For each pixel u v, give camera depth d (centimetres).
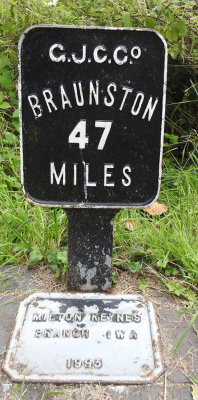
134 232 209
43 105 156
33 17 252
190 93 287
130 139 161
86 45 151
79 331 158
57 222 214
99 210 168
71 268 176
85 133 159
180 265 197
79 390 140
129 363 147
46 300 171
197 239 206
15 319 164
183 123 298
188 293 181
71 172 163
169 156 287
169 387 142
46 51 151
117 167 163
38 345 152
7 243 195
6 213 214
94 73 154
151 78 155
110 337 156
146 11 239
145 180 165
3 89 289
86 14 249
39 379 142
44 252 199
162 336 161
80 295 174
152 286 187
